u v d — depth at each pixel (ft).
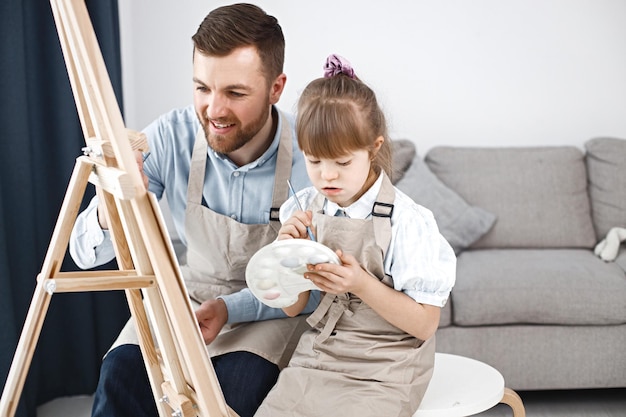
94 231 5.57
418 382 5.21
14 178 8.23
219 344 5.90
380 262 5.29
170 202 6.49
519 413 5.88
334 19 11.79
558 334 9.28
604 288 9.28
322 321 5.57
